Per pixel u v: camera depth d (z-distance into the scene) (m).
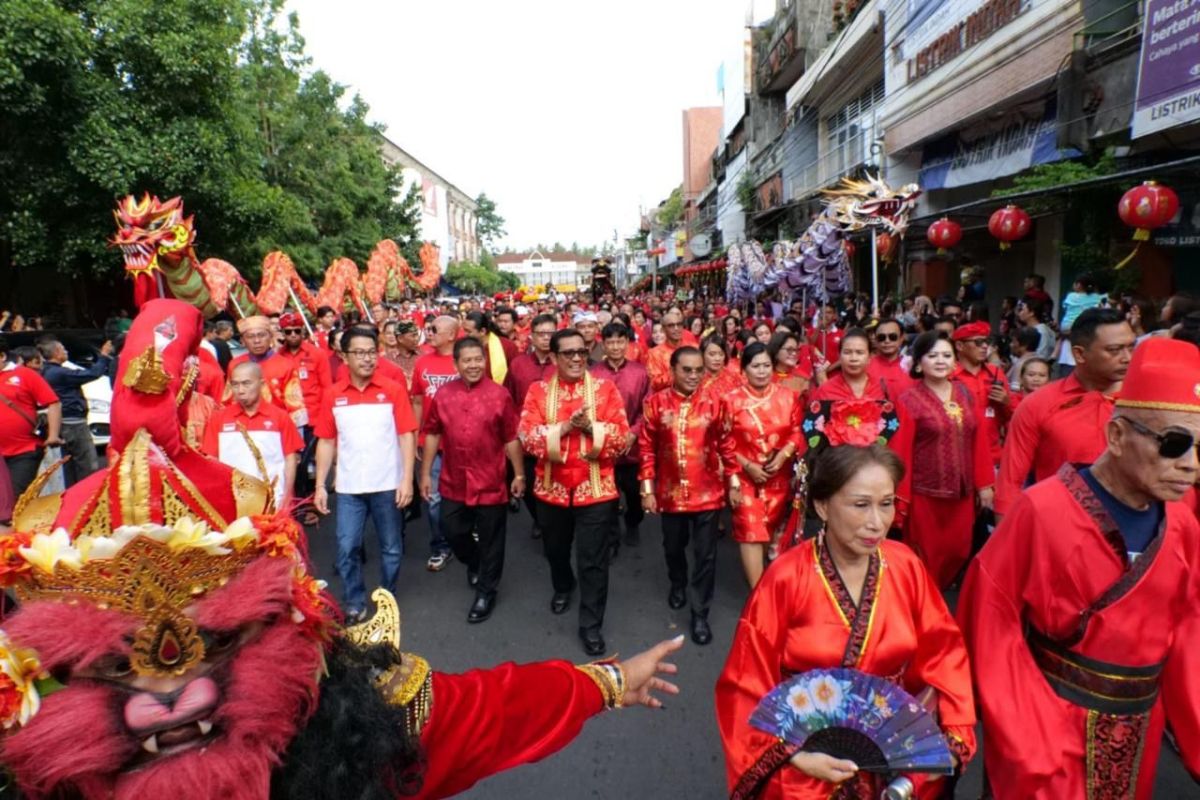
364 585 5.30
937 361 4.58
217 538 1.14
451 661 4.58
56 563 1.08
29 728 1.10
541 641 4.81
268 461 4.86
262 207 15.15
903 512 4.64
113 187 12.41
